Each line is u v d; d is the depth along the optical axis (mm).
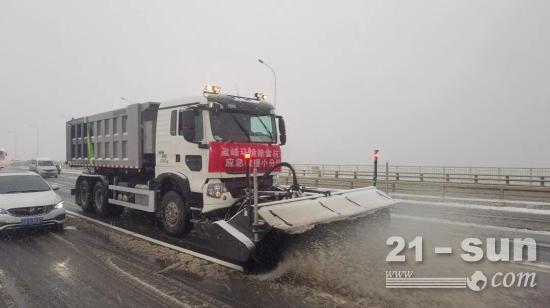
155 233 8750
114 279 5770
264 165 8258
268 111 8547
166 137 8477
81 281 5703
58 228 9156
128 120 9773
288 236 6039
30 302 4996
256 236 5668
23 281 5723
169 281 5664
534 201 16297
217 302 4918
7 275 5980
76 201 12586
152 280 5711
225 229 5945
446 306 4742
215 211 7609
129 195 9828
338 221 6832
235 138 7840
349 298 4977
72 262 6605
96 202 11367
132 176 10375
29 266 6398
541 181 20406
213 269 6160
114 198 10562
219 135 7594
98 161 11320
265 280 5641
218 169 7461
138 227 9469
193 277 5816
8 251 7305
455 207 13648
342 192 7750
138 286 5484
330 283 5473
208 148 7438
